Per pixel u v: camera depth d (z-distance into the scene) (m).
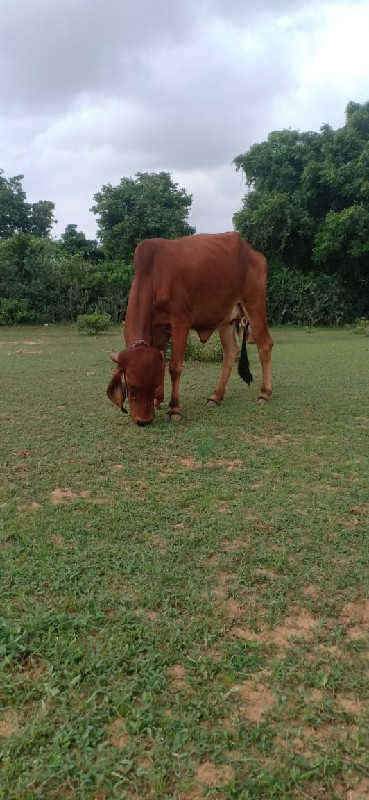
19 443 5.51
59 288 23.95
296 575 3.05
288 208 23.95
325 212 25.25
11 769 1.84
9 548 3.32
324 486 4.40
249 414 6.80
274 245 25.70
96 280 23.78
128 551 3.29
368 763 1.88
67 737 1.96
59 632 2.52
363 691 2.20
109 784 1.80
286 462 4.96
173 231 27.33
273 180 25.48
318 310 24.83
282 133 25.05
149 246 6.47
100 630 2.54
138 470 4.78
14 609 2.70
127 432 5.95
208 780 1.82
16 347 14.84
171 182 29.78
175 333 6.57
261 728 2.01
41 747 1.92
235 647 2.45
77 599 2.78
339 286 24.83
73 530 3.57
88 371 10.38
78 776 1.83
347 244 23.72
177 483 4.45
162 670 2.29
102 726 2.02
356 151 23.73
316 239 24.00
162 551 3.28
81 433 5.90
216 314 6.88
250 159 25.62
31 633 2.51
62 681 2.23
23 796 1.75
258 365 11.14
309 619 2.69
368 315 25.80
